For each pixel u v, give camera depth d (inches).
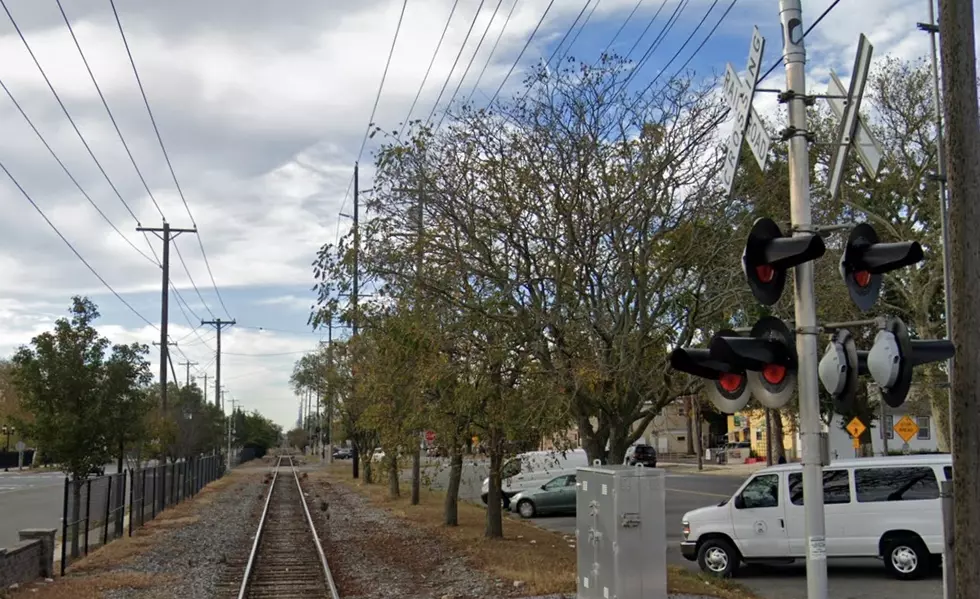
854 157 906.7
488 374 623.2
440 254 610.5
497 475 809.5
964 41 299.4
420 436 829.8
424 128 631.8
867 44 278.1
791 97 292.0
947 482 376.2
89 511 762.2
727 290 535.8
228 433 3742.6
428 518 1062.4
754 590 571.2
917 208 1157.7
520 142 588.1
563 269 564.7
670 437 3654.0
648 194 569.9
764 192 571.8
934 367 1127.6
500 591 537.6
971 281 293.9
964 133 297.3
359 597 546.9
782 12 297.3
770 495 623.5
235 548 835.4
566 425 633.0
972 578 287.7
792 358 276.7
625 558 419.8
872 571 634.8
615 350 560.4
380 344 697.6
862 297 268.2
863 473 609.6
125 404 941.8
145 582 596.1
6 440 3457.2
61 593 534.3
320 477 2476.6
